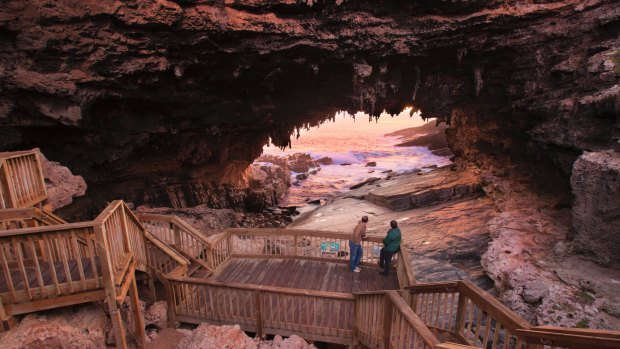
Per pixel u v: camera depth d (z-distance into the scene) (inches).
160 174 817.5
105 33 454.0
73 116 473.4
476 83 642.8
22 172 257.4
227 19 490.6
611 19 483.8
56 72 446.3
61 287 180.5
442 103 742.5
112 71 480.4
